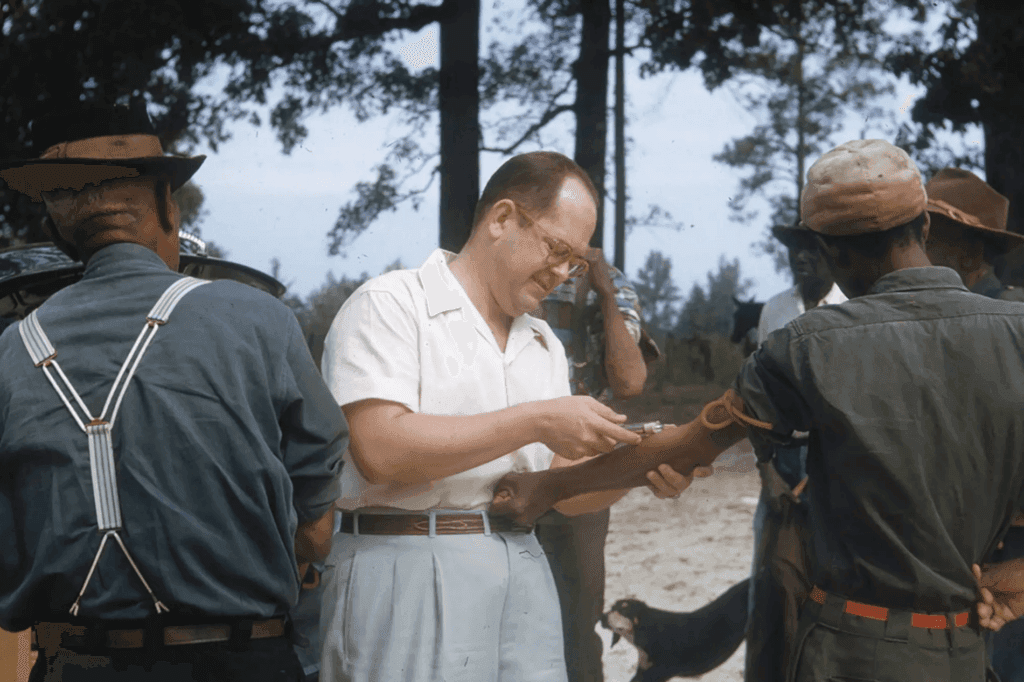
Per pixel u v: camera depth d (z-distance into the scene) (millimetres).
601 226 15477
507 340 2047
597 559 2848
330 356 1900
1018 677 2686
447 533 1885
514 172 1932
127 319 1551
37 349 1527
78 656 1511
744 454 9258
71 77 11656
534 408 1821
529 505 1929
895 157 1799
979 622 1730
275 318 1635
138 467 1480
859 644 1736
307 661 2434
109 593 1471
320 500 1663
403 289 1921
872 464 1687
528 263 1916
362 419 1837
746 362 1887
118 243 1629
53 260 3021
